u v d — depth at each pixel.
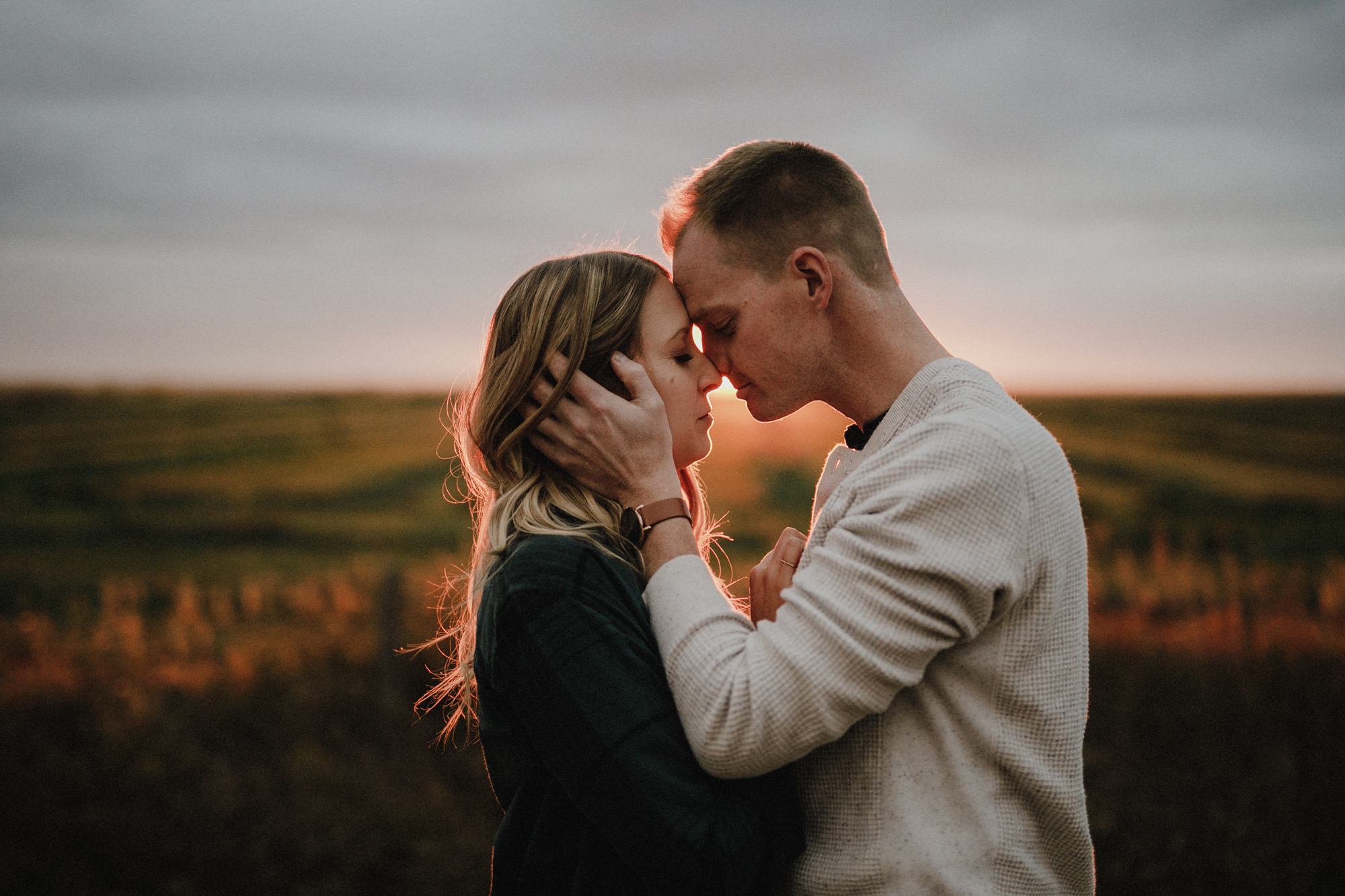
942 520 1.08
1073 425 58.53
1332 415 65.94
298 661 7.57
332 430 57.66
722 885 1.06
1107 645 7.32
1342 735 5.00
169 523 25.81
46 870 3.93
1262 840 3.88
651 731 1.09
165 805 4.62
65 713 6.20
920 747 1.17
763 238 1.35
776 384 1.41
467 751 5.63
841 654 1.05
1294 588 9.34
